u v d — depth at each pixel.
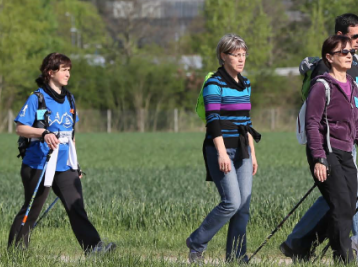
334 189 18.23
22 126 20.53
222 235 25.86
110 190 40.66
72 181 21.12
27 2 162.62
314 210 19.98
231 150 19.55
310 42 167.25
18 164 77.38
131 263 18.67
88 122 174.75
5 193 39.78
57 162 20.95
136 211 28.67
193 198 33.38
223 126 19.50
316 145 18.02
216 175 19.53
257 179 48.22
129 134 160.50
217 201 30.67
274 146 107.62
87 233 20.97
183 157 86.44
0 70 161.25
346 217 18.31
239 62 19.44
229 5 170.38
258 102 181.12
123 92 176.88
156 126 177.75
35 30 166.12
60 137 20.92
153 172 59.56
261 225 26.59
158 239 24.83
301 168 63.69
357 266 17.94
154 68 179.25
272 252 23.23
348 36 20.48
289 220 26.59
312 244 19.94
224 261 19.83
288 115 176.88
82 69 176.50
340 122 18.39
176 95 181.62
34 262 18.92
